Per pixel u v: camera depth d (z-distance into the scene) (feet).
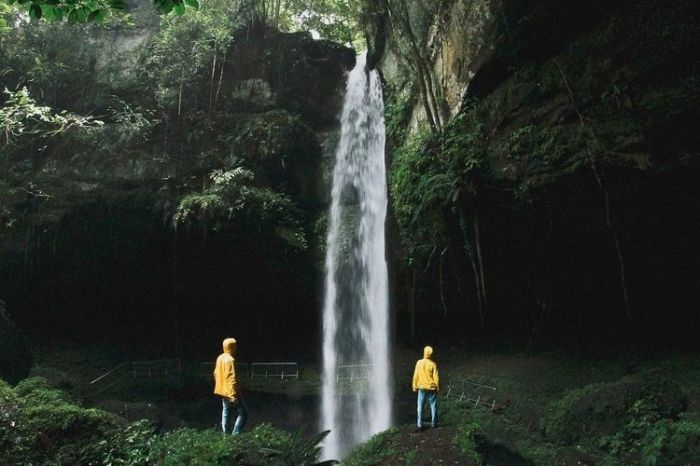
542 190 37.50
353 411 55.31
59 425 26.68
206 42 62.85
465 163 39.29
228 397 30.01
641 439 31.91
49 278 62.64
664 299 42.98
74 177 59.93
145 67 63.87
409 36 45.09
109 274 63.00
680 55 32.63
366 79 62.59
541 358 49.21
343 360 58.34
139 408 44.39
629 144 33.83
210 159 60.75
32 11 22.41
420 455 32.83
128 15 63.16
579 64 36.27
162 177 59.62
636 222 37.55
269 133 59.88
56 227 59.00
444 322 54.65
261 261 59.98
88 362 63.10
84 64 64.75
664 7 32.91
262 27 65.57
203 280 62.49
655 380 35.17
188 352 66.49
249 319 66.54
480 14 39.78
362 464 33.45
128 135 60.34
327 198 61.11
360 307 56.90
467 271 46.80
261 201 57.52
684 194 35.22
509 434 39.19
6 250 58.95
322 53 66.69
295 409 56.59
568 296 45.50
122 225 59.93
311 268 59.57
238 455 25.62
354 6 61.67
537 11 35.91
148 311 66.90
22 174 59.82
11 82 63.00
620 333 46.44
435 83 47.78
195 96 63.31
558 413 37.14
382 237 55.42
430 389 37.32
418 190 42.78
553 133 36.83
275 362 63.05
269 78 64.54
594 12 35.65
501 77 40.75
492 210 40.63
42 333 66.13
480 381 48.93
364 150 60.29
